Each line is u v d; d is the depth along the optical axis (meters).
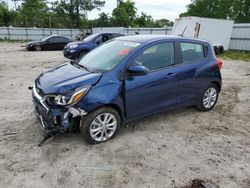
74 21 57.97
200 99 5.49
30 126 4.75
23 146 4.03
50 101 3.76
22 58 14.98
